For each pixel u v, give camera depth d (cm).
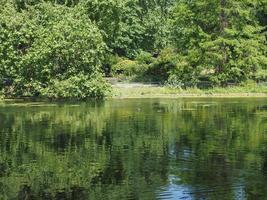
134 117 3475
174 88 5325
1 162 2183
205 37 5819
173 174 1966
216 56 5703
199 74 6072
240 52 5669
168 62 6372
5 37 4744
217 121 3256
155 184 1841
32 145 2523
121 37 7300
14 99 4781
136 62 6725
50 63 4688
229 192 1734
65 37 4738
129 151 2372
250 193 1722
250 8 5950
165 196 1706
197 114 3616
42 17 4928
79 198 1711
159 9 8562
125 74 6625
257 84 5666
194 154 2297
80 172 2014
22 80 4766
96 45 4844
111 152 2356
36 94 4919
